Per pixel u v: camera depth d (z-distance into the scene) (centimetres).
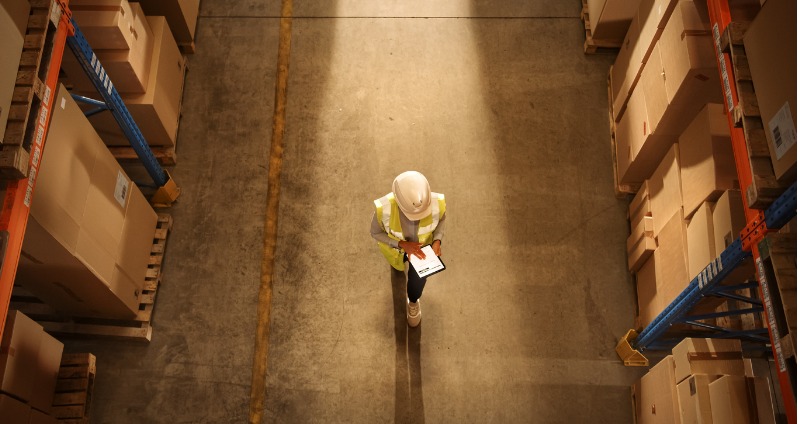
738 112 438
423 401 614
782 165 399
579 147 728
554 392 620
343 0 804
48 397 555
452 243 678
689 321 550
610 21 736
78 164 517
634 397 607
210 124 735
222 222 686
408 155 721
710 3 495
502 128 737
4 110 411
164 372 622
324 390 617
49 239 489
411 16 798
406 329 640
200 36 785
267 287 657
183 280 661
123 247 593
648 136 624
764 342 559
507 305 653
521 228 686
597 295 660
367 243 677
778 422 566
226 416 607
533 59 775
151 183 702
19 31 431
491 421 608
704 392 486
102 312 623
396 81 762
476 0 805
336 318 645
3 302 408
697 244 545
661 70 601
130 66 609
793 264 395
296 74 764
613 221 693
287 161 716
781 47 404
